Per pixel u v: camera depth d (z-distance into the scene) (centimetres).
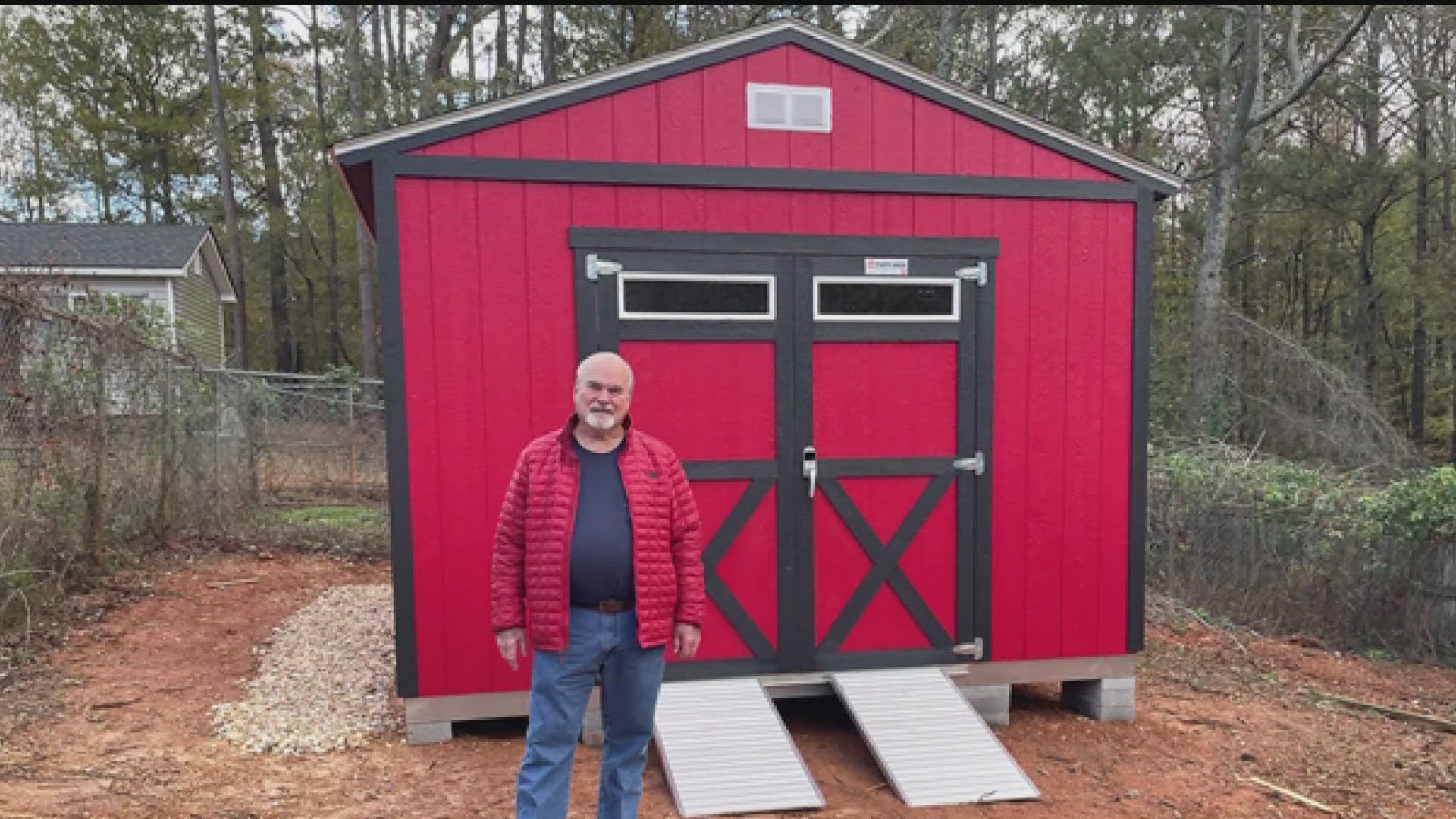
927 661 486
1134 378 502
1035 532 495
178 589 696
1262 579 787
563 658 299
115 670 516
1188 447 1054
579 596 299
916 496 482
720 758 403
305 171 2719
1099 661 507
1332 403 1319
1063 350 494
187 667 531
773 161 456
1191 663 640
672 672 457
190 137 2598
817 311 466
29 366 587
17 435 572
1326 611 749
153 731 432
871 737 424
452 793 381
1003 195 480
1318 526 755
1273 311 2438
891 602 482
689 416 455
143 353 747
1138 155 1956
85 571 656
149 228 1825
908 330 475
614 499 303
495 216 431
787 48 457
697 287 453
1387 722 534
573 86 433
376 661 553
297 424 1145
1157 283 2128
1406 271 1828
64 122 2606
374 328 2217
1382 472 1188
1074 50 1848
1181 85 1891
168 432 802
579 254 438
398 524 429
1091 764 448
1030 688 572
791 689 469
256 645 581
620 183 441
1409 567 709
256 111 2334
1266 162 1744
